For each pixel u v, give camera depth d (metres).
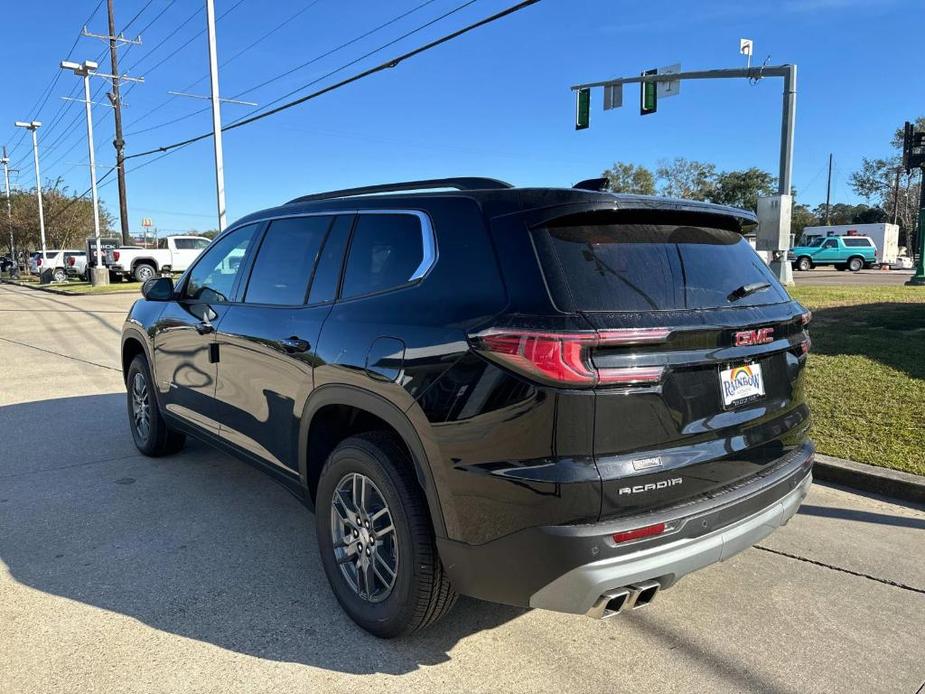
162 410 4.98
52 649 2.85
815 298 13.77
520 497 2.31
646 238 2.68
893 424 5.52
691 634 3.03
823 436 5.37
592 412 2.26
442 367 2.53
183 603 3.23
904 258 45.91
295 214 3.78
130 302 22.89
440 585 2.73
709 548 2.52
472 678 2.70
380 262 3.07
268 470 3.71
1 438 6.03
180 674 2.69
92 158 32.00
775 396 2.94
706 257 2.84
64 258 41.25
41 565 3.60
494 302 2.46
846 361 7.54
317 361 3.12
